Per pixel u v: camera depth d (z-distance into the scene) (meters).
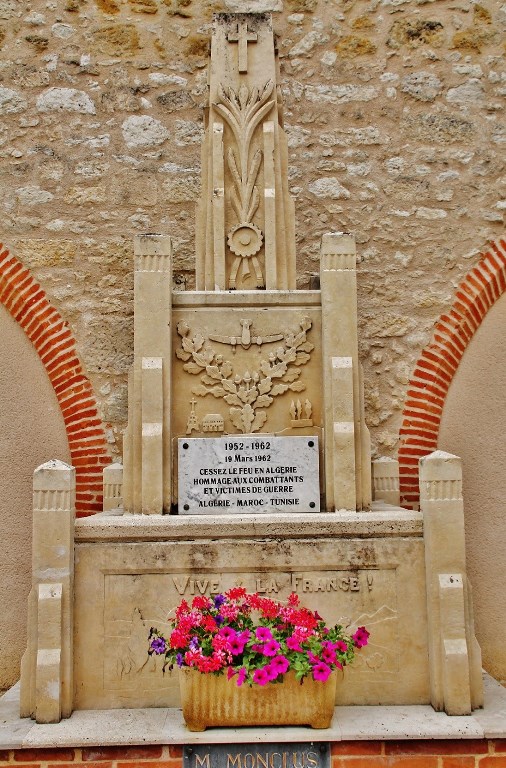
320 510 3.79
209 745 3.09
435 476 3.49
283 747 3.10
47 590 3.33
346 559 3.46
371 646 3.44
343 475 3.75
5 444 5.18
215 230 4.21
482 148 5.73
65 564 3.36
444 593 3.39
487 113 5.77
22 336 5.33
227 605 3.20
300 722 3.14
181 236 5.55
